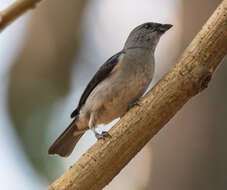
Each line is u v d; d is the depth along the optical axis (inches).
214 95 490.6
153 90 284.4
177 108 282.8
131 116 279.4
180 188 465.4
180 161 475.8
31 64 675.4
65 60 684.1
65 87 677.3
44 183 596.1
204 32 286.2
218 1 546.3
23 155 618.5
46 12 693.3
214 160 466.0
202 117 485.7
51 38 686.5
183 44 553.3
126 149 276.4
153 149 496.1
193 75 279.6
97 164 271.0
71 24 692.7
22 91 665.0
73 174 269.3
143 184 518.0
